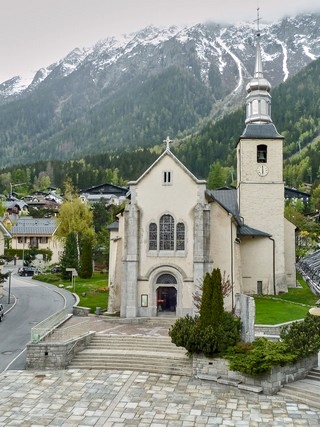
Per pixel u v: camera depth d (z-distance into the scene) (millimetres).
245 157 57781
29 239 106312
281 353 27922
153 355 32125
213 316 30484
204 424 22953
